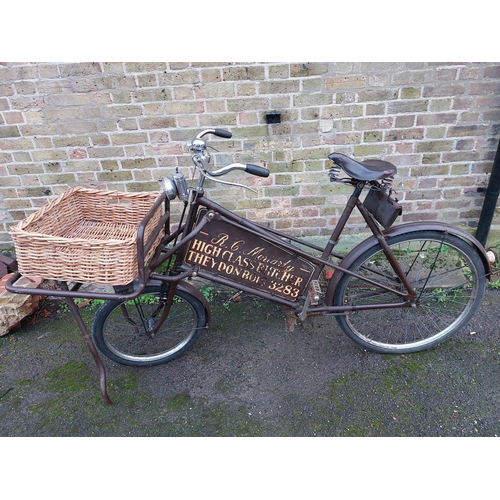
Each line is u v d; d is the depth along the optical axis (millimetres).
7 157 2668
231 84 2441
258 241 1959
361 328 2504
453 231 2021
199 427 1972
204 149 1791
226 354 2383
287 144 2643
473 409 1981
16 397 2156
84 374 2285
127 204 2143
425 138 2631
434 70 2418
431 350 2328
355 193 1968
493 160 2691
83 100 2479
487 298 2670
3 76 2393
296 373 2236
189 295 2113
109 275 1688
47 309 2785
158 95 2471
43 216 1858
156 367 2314
